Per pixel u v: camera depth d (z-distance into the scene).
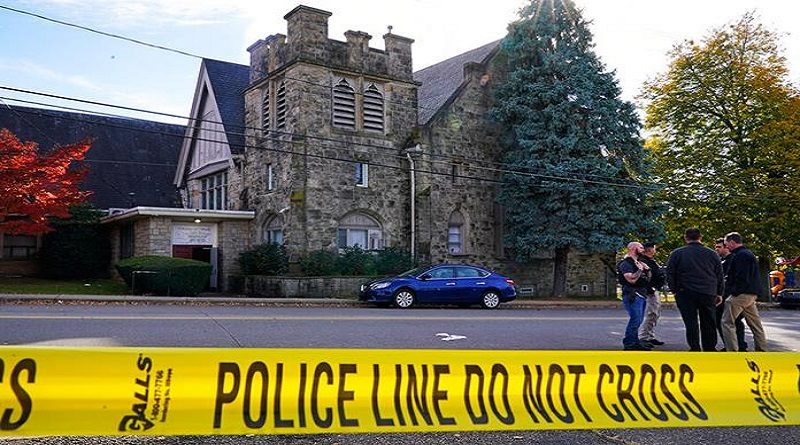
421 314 16.00
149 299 18.11
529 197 25.41
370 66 24.47
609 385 5.89
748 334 13.87
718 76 29.59
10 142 19.83
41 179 19.92
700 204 30.34
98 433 4.62
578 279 29.22
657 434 5.79
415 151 24.67
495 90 26.81
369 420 5.19
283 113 24.19
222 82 28.92
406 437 5.54
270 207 24.12
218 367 5.00
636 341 10.24
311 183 22.81
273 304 19.00
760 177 29.45
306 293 21.28
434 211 25.22
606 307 23.11
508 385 5.63
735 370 6.25
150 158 33.47
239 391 5.02
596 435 5.71
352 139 23.80
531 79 25.58
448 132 25.91
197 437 5.39
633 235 26.09
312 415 5.11
